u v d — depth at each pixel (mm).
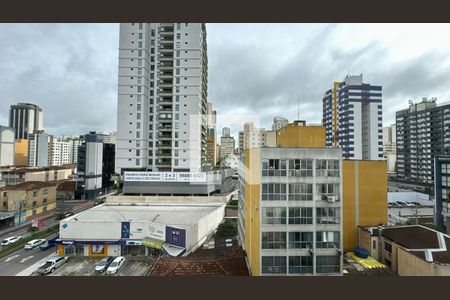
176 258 24109
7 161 79562
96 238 30234
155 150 54625
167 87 54656
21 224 42312
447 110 71750
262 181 19562
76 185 61250
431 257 18734
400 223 36875
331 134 88750
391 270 21312
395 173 94875
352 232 27984
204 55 62031
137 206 39750
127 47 53562
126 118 53156
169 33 54594
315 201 19609
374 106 77750
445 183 37500
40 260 28656
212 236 34125
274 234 19359
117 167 52781
